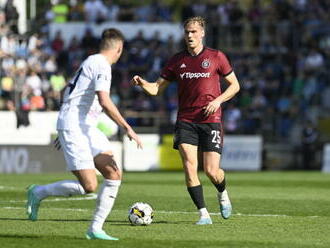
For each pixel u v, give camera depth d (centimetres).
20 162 6881
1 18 8762
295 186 5450
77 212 3431
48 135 7231
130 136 2395
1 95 7944
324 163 8106
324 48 9425
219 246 2389
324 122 8600
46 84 8075
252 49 9356
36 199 2772
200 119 2952
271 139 8488
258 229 2836
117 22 9162
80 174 2442
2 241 2447
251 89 8812
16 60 8262
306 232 2762
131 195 4488
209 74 2945
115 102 8306
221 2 10231
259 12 9681
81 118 2459
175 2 10944
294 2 9862
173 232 2719
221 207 3125
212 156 2972
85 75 2452
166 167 7788
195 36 2942
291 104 8838
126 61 8831
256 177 6594
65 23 9125
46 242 2423
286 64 9231
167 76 3014
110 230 2762
